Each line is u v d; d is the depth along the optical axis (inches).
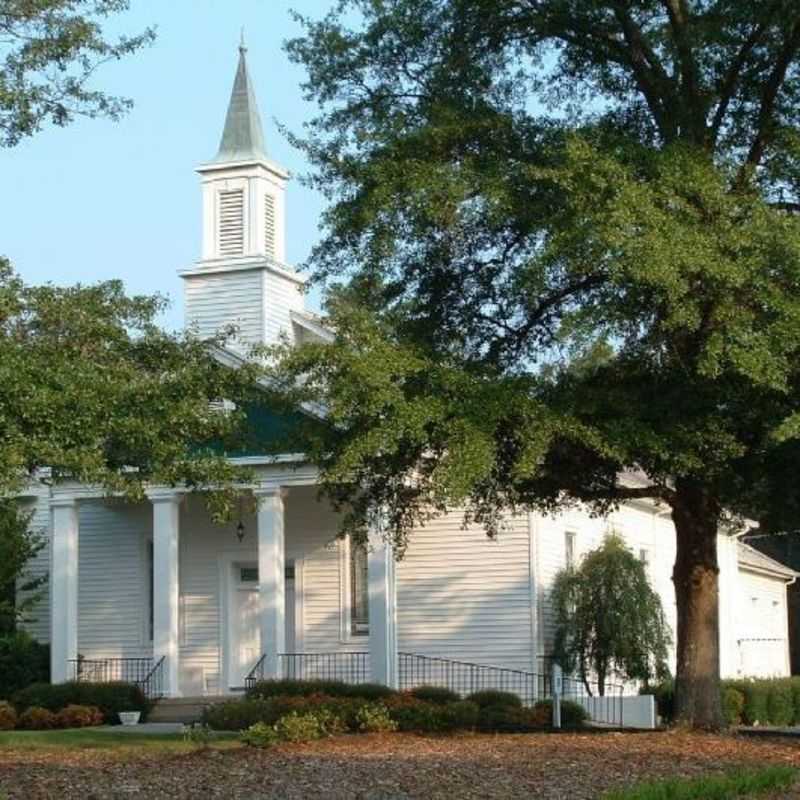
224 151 1535.4
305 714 1040.8
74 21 784.9
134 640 1523.1
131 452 791.1
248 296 1505.9
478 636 1429.6
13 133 788.6
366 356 850.1
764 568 2150.6
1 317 767.7
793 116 957.2
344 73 952.3
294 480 1382.9
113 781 714.2
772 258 781.3
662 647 1439.5
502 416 850.8
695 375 866.8
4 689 1466.5
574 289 935.7
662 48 943.7
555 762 786.2
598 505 1026.1
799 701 1739.7
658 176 823.1
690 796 628.1
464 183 856.3
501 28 936.3
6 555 1400.1
